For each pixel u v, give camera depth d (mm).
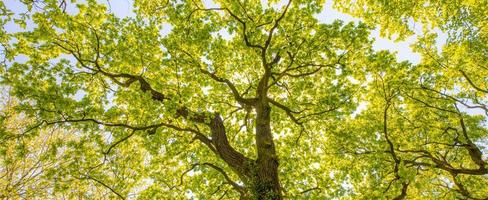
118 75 12016
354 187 15352
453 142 15508
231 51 13812
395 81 13852
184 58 12500
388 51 12219
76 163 12188
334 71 13539
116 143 11750
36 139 15195
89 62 12531
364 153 15078
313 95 14297
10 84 10859
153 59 12773
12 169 14453
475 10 13930
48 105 10875
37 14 9859
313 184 14938
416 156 15914
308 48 11922
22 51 11188
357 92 14094
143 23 12203
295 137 15609
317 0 11195
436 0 14570
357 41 11508
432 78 14906
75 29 11312
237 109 14258
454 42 14445
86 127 11586
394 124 15992
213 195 14570
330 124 14555
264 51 11211
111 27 12047
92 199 15203
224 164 14492
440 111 16078
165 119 12414
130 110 12609
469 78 15750
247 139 14609
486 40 14367
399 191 14805
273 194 9594
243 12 12000
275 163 10359
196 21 12086
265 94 11562
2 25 8391
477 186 16047
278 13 12234
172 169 14445
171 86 12547
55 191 11914
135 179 13938
